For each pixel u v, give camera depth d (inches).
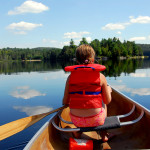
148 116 77.7
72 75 68.3
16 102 245.0
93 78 66.2
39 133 68.3
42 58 4564.5
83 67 65.9
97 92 67.1
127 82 397.4
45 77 573.6
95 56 74.8
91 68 65.6
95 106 66.7
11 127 74.7
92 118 67.4
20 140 128.0
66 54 3472.0
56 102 238.8
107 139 80.2
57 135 87.1
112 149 78.0
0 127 72.2
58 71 833.5
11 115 187.3
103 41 3636.8
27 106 222.5
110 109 132.7
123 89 309.6
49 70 922.1
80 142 67.1
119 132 92.9
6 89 359.3
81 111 67.6
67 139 89.5
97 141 83.1
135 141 81.6
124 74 583.2
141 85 349.1
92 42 3225.9
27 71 892.6
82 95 66.7
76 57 72.1
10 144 122.8
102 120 69.0
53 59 4271.7
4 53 4510.3
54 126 78.2
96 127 69.8
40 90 333.1
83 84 66.4
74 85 67.5
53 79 509.4
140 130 83.7
